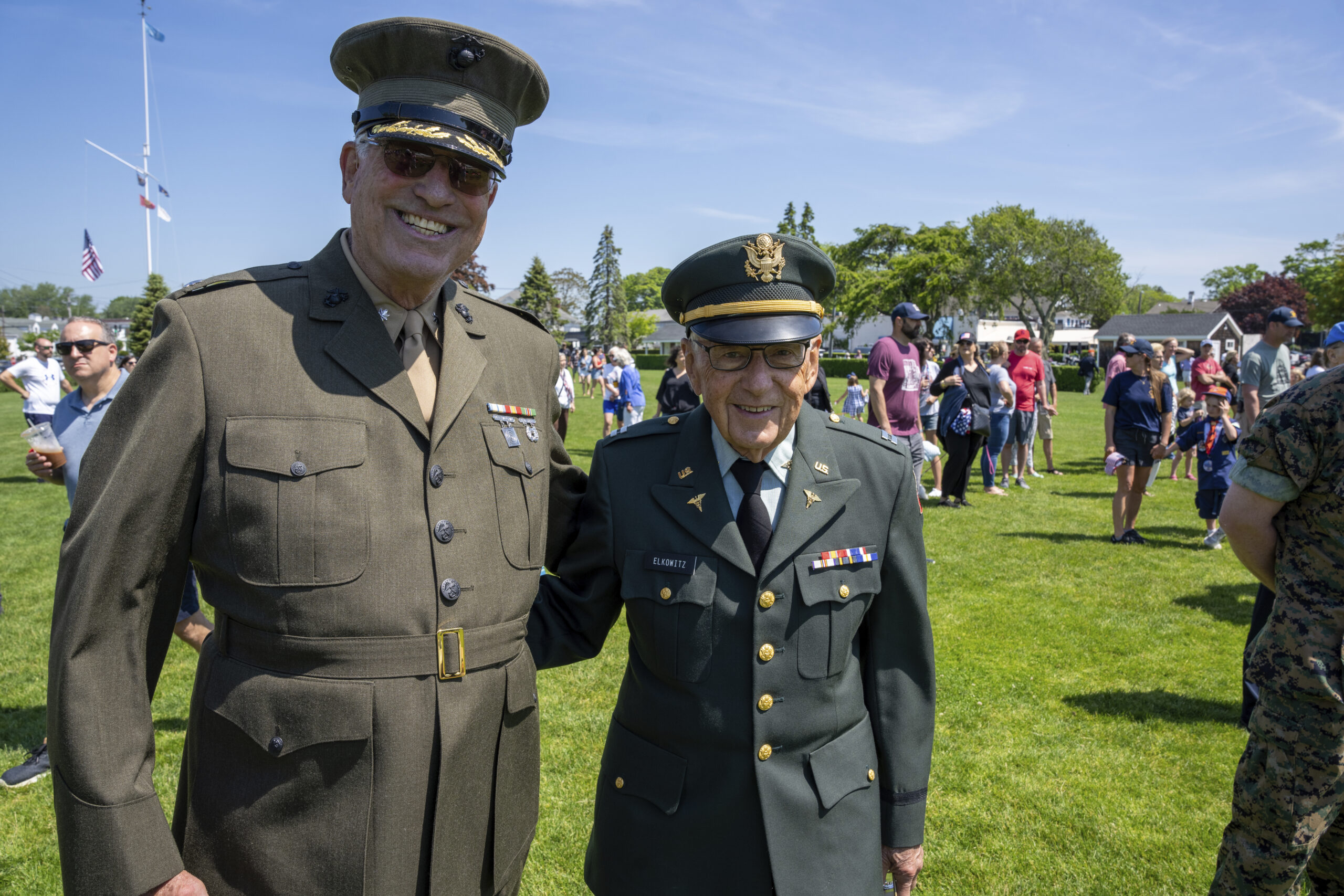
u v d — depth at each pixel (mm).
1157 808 3252
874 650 1898
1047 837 3074
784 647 1725
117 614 1294
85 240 31719
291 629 1347
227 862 1376
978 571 6520
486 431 1572
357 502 1380
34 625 5547
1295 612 2041
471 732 1463
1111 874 2859
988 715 4043
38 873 2902
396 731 1369
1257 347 6980
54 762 1280
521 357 1763
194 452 1339
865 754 1823
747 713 1706
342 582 1352
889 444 1943
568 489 1935
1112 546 7312
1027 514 8688
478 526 1511
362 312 1493
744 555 1732
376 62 1465
